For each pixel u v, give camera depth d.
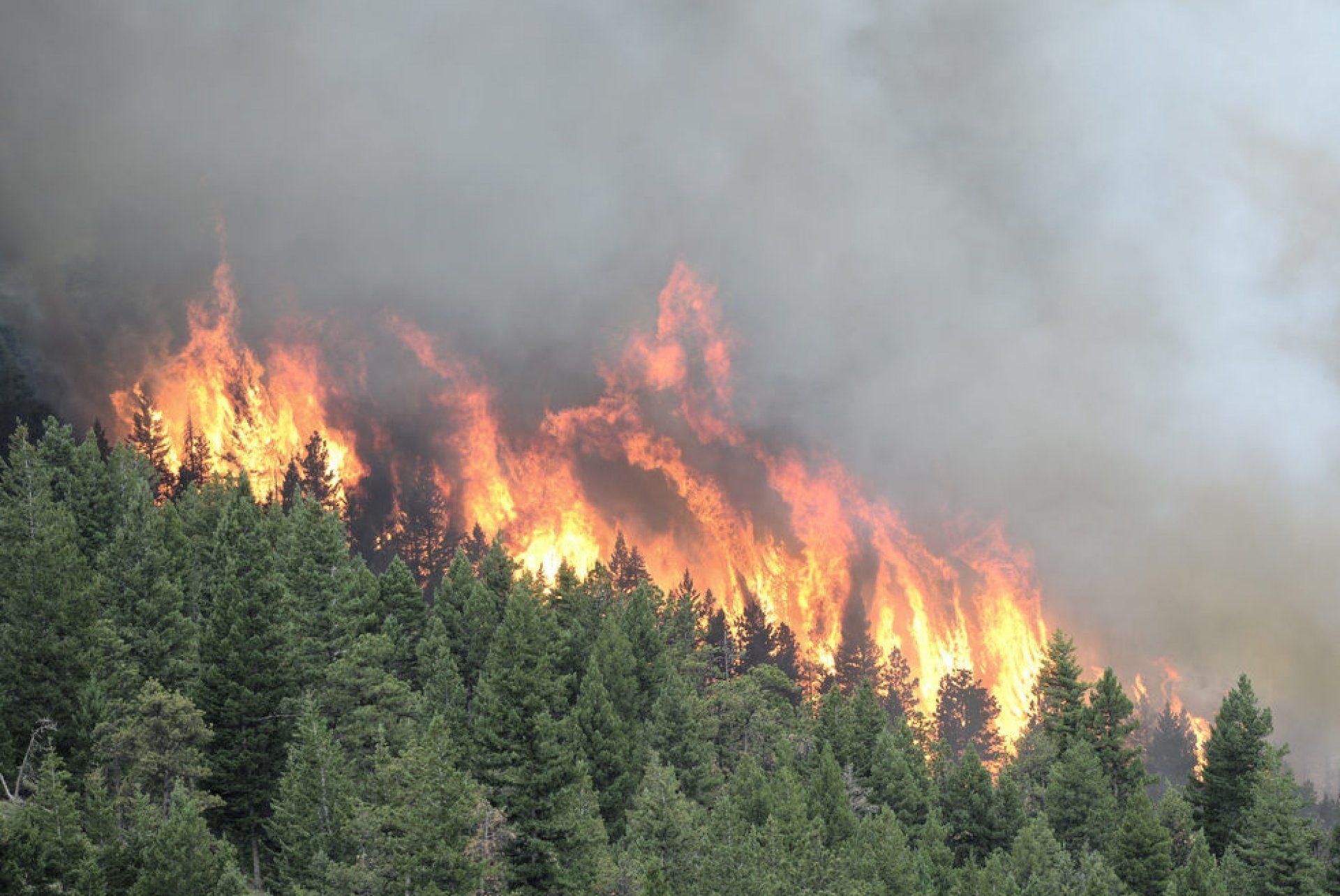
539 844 103.94
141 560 129.75
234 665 118.50
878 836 125.25
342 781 102.81
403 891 90.44
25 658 111.31
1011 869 130.38
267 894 106.50
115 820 92.88
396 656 148.38
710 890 101.31
